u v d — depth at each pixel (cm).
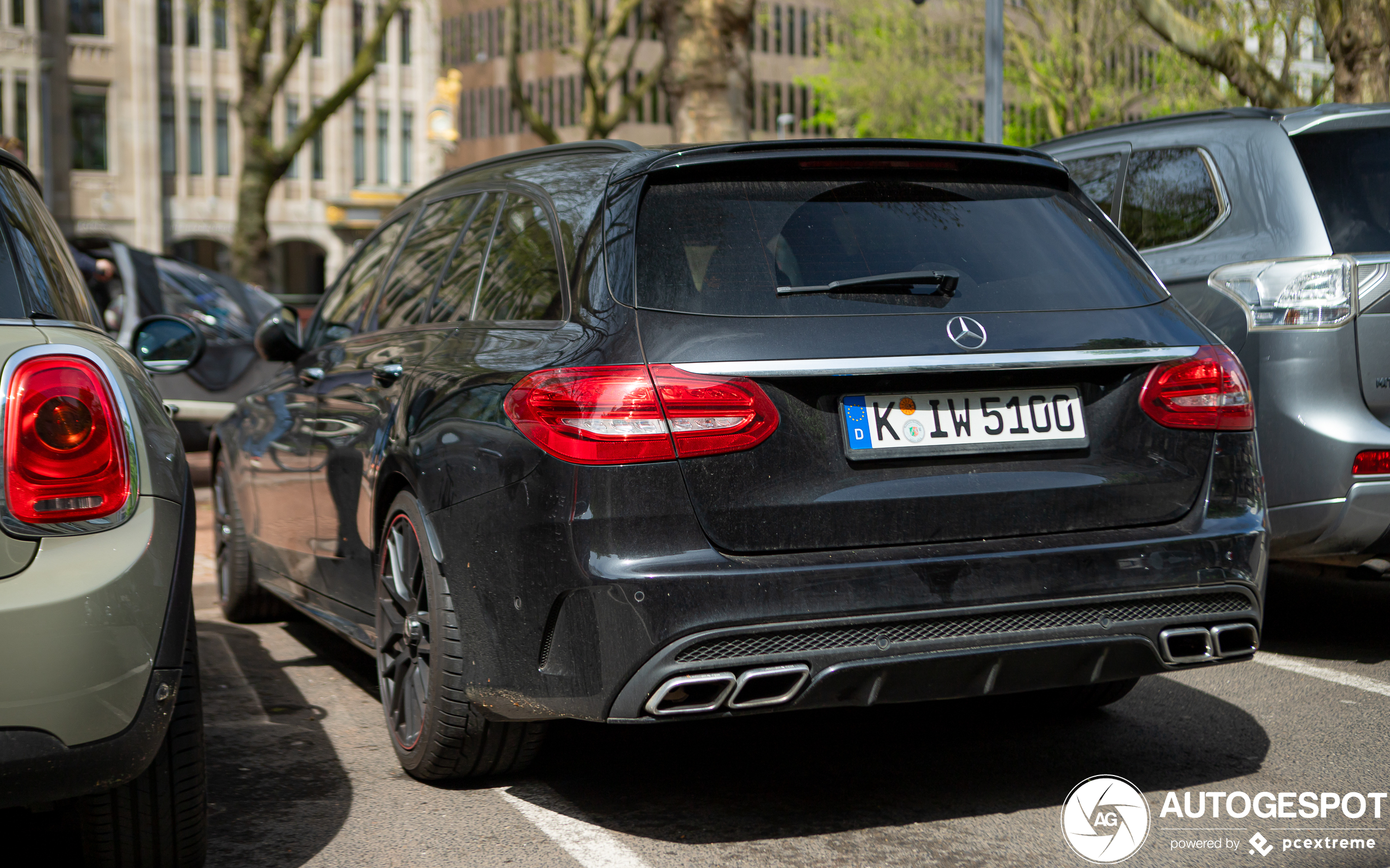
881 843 315
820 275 308
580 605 289
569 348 305
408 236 463
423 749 347
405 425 361
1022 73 3231
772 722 418
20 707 236
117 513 251
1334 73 1116
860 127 4172
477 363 338
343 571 435
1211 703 434
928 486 300
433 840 320
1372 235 480
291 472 482
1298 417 464
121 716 247
